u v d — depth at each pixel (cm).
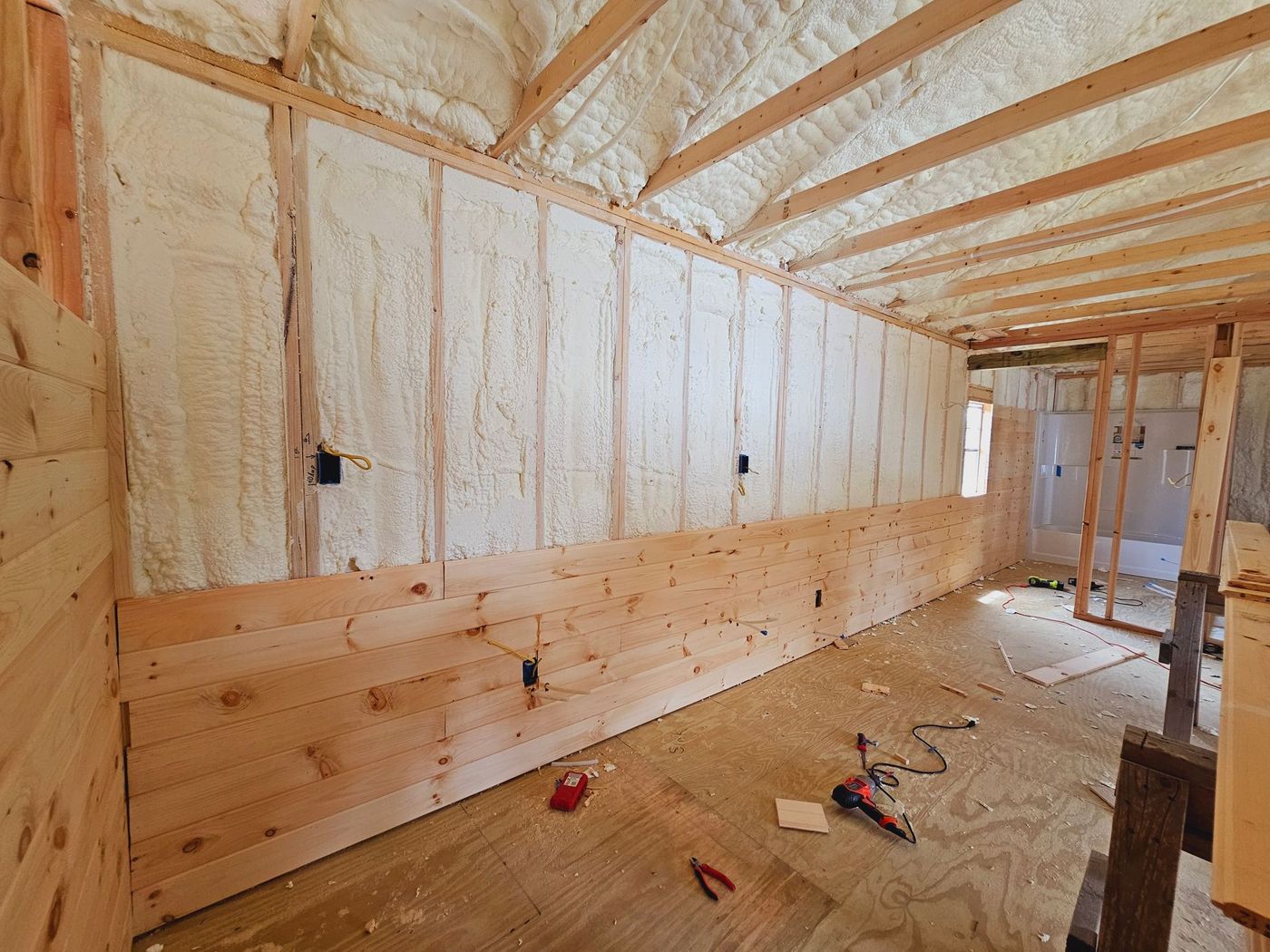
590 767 213
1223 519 356
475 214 179
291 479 151
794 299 303
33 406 71
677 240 241
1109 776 213
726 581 279
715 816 186
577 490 217
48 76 113
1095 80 144
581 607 219
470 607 187
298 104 145
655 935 140
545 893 152
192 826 140
